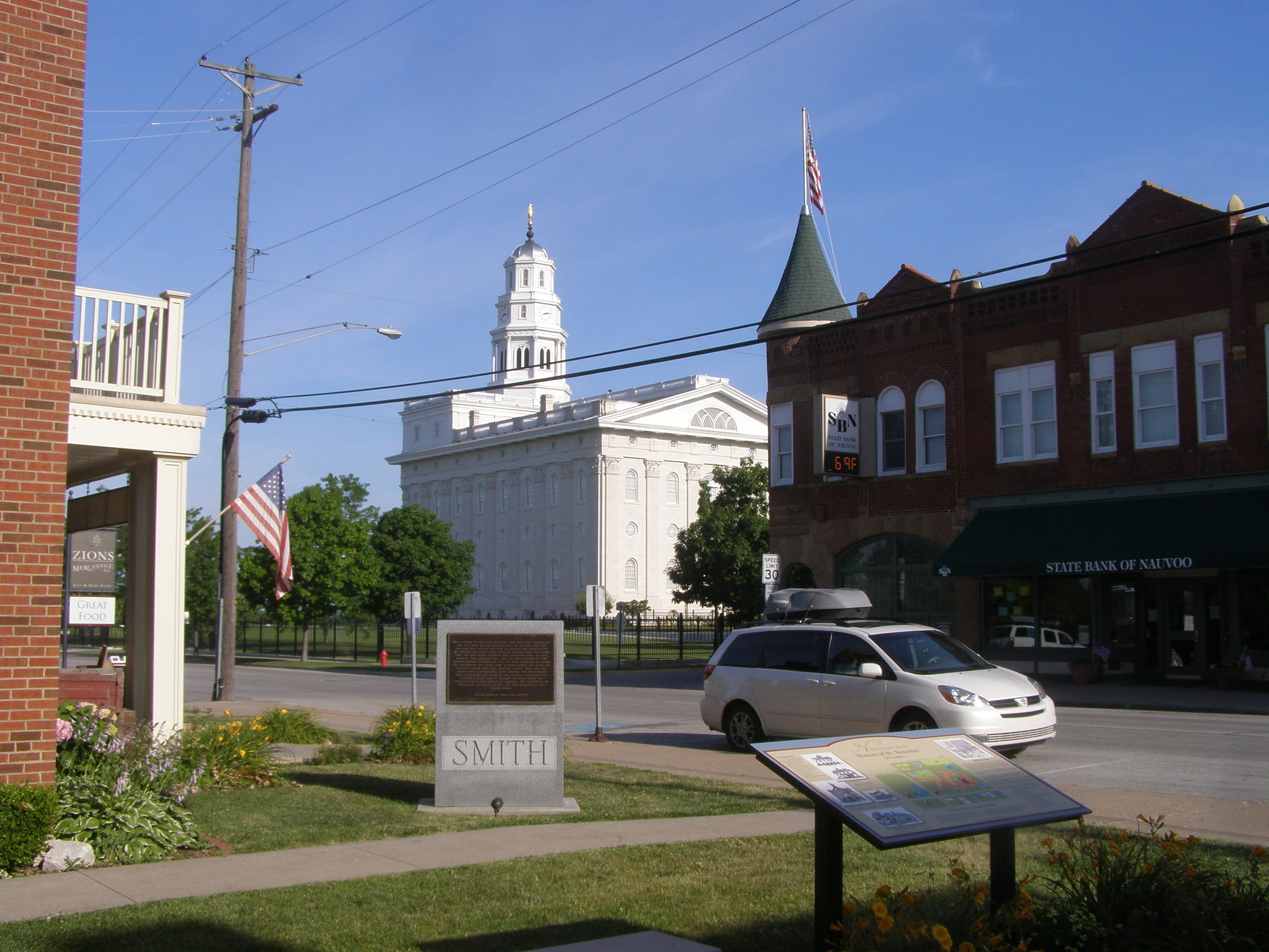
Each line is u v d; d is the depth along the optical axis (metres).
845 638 15.26
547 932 6.61
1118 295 26.09
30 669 8.92
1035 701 14.16
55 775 9.09
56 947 6.30
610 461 92.75
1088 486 26.31
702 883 7.72
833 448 30.08
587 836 9.44
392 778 12.97
